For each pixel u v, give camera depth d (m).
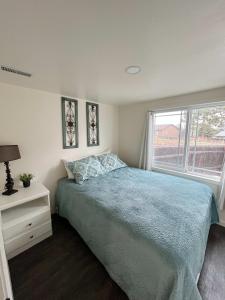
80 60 1.40
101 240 1.54
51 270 1.53
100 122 3.24
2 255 0.66
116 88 2.21
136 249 1.17
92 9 0.82
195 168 2.66
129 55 1.32
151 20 0.90
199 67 1.55
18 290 1.34
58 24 0.92
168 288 0.95
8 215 1.79
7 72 1.64
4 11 0.81
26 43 1.12
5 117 1.99
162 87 2.17
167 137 2.94
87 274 1.49
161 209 1.52
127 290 1.24
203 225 1.37
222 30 0.99
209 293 1.32
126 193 1.91
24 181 2.03
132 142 3.41
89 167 2.53
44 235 1.97
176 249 1.04
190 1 0.77
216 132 2.38
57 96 2.49
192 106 2.53
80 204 1.89
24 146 2.20
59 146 2.60
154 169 3.11
